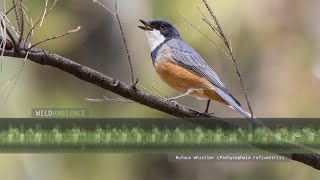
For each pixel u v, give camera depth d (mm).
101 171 7902
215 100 6617
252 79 6891
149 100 5781
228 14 6906
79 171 7836
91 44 6906
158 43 7086
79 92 6840
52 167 7758
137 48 7098
